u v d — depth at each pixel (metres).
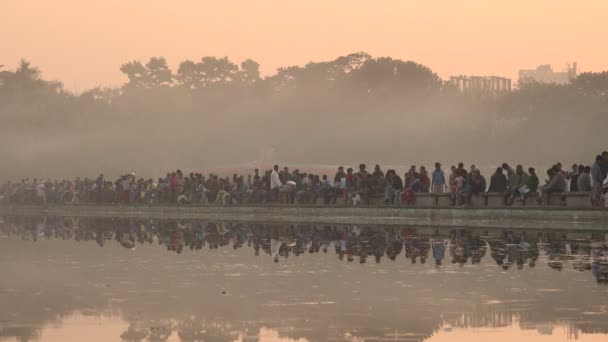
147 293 32.12
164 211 93.56
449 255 43.72
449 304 28.67
